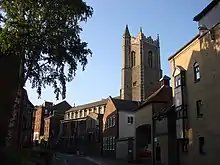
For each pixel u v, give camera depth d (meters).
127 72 87.25
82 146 68.94
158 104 37.25
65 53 26.50
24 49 23.52
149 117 37.91
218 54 23.38
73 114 82.06
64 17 24.45
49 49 24.88
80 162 38.56
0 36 21.94
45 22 23.94
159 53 90.81
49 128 85.25
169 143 31.59
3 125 25.77
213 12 24.41
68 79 28.42
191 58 28.42
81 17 25.55
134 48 88.31
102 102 74.94
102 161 41.47
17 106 31.27
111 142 54.56
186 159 28.67
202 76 26.02
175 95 31.44
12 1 22.61
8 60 26.36
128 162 39.88
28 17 23.36
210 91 24.34
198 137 26.23
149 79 85.81
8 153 16.98
